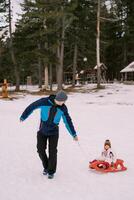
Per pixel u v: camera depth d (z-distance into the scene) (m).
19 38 46.97
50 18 42.84
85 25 47.97
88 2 47.56
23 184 7.76
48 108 7.99
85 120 18.69
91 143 12.20
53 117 8.01
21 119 8.02
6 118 19.42
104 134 14.15
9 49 49.53
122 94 39.41
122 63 72.69
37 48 45.50
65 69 63.47
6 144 12.09
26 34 46.50
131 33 66.94
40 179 8.11
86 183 7.81
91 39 49.22
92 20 48.75
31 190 7.37
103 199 6.84
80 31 47.44
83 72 70.94
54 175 8.41
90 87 49.31
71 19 43.09
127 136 13.65
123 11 67.38
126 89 45.06
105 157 8.74
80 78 71.19
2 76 58.69
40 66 54.34
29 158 10.05
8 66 52.38
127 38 67.12
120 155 10.38
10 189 7.44
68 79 74.69
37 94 41.47
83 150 11.05
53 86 58.50
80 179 8.10
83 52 52.22
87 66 64.69
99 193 7.18
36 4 43.00
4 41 52.59
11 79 61.72
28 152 10.81
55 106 8.01
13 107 26.08
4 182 7.91
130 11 66.12
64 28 43.62
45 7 43.28
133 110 23.95
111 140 12.79
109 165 8.70
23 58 47.91
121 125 16.78
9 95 40.09
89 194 7.12
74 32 47.50
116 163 8.75
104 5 55.56
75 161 9.69
